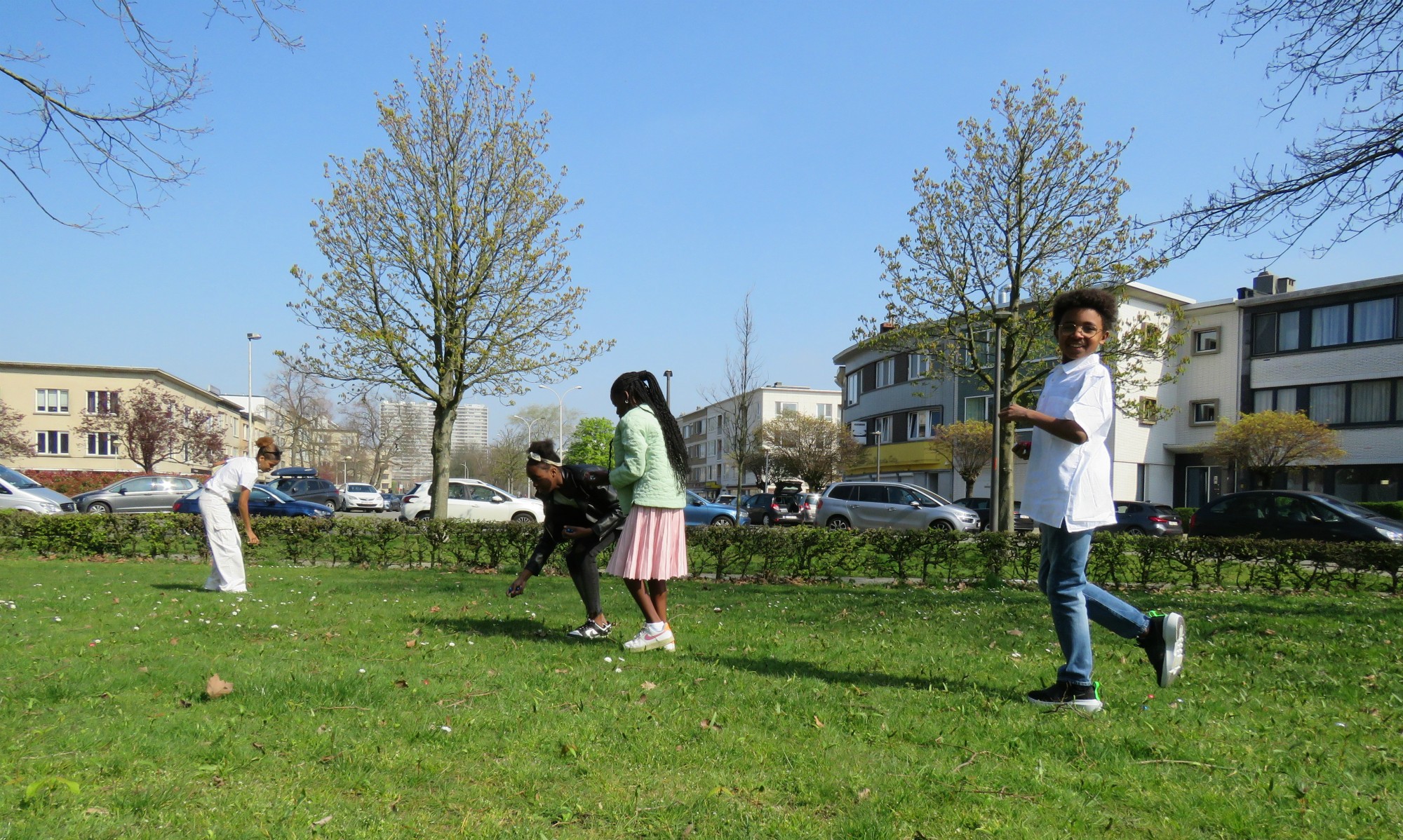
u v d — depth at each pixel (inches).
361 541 545.6
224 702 160.2
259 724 146.5
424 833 105.4
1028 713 164.1
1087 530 167.9
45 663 190.5
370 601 325.1
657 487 222.8
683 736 144.5
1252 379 1339.8
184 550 599.8
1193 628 285.0
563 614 294.4
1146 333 736.3
